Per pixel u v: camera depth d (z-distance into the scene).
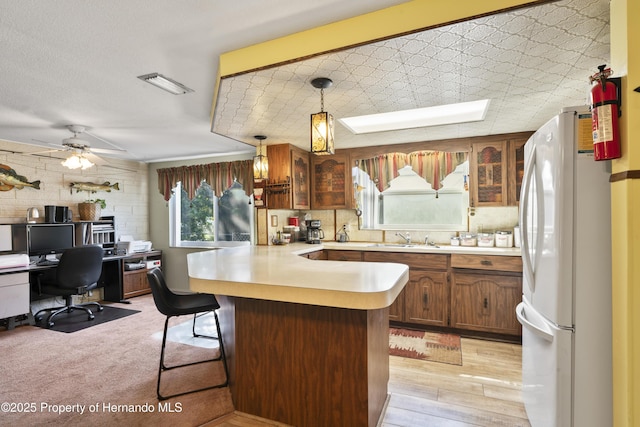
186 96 2.66
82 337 3.44
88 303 4.66
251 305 2.04
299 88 2.22
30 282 4.16
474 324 3.36
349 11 1.63
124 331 3.61
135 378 2.54
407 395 2.28
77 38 1.79
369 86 2.21
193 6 1.54
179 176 5.34
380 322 2.05
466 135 3.67
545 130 1.65
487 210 3.96
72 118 3.21
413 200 4.35
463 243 3.87
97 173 5.07
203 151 4.93
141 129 3.64
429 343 3.22
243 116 2.86
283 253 3.24
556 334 1.52
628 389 1.30
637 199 1.27
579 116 1.47
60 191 4.59
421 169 4.01
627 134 1.30
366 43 1.65
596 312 1.45
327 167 4.45
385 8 1.61
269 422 1.98
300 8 1.59
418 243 4.27
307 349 1.89
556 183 1.51
